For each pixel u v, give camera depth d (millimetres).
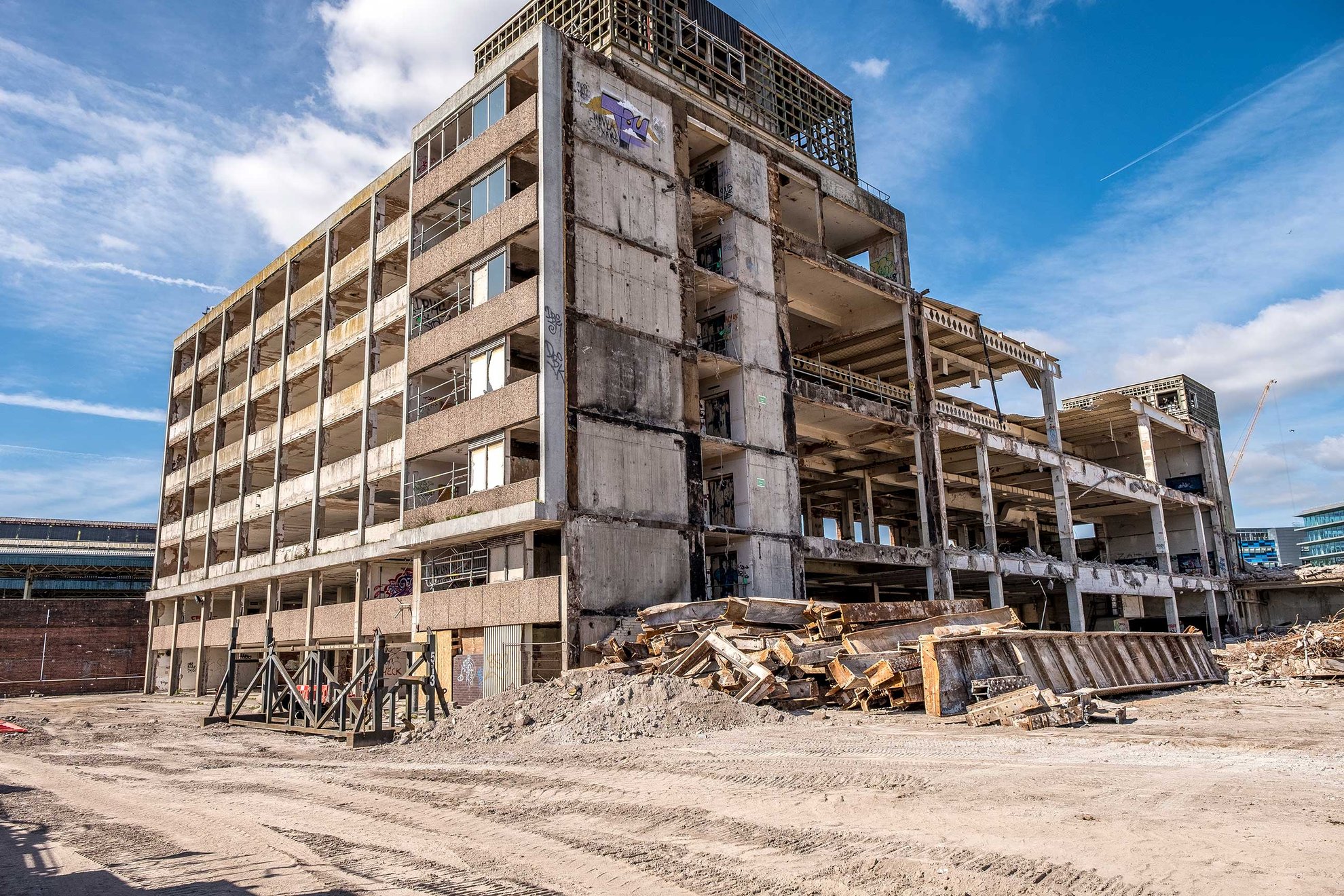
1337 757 11750
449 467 33094
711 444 31812
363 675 19938
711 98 38719
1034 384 47719
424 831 9633
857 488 49281
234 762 16578
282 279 45750
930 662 18109
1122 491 49625
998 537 61125
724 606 25625
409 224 34875
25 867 8617
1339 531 167250
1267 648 28500
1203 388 63562
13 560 60281
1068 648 21281
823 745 14125
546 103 28906
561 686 19594
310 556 37562
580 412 27453
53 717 30562
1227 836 7484
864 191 41969
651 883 7184
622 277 29859
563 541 26203
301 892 7363
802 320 43250
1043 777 10492
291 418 41031
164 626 51031
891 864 7238
